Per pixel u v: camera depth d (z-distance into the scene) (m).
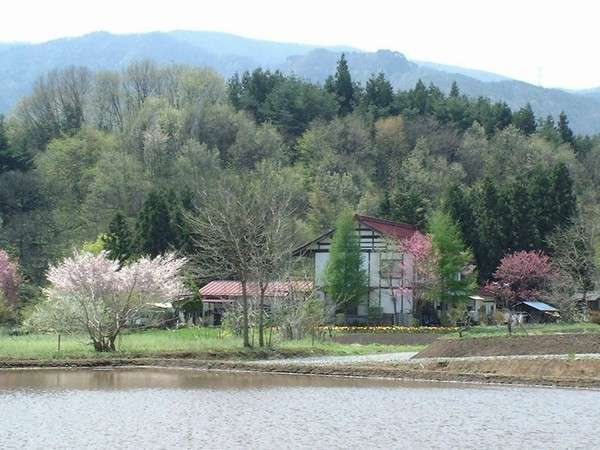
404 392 36.09
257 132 130.50
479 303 82.00
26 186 104.69
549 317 82.69
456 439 26.16
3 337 59.12
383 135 136.12
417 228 94.12
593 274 78.38
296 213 105.81
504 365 41.75
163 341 56.38
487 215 90.38
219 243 65.06
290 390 37.00
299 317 58.75
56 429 27.75
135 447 25.09
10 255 90.12
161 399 34.34
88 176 113.19
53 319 52.59
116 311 52.47
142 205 98.31
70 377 42.31
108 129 144.00
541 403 32.78
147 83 148.62
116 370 45.66
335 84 158.38
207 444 25.50
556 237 86.12
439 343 49.25
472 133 139.50
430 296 72.88
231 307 63.00
